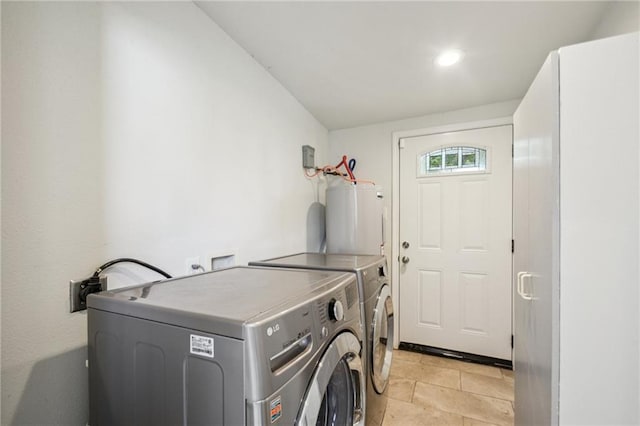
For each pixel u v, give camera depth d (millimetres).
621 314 822
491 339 2531
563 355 873
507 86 2172
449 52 1729
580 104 856
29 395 788
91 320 794
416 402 1951
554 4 1327
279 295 818
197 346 617
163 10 1195
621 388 822
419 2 1326
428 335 2734
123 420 729
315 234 2650
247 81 1731
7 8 742
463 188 2633
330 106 2518
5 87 741
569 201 866
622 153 823
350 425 1073
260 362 570
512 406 1907
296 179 2338
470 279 2604
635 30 1134
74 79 889
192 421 621
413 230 2803
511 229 2473
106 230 979
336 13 1402
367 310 1429
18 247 768
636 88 813
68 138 875
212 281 1036
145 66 1119
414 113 2695
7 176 747
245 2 1331
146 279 1112
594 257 844
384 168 2920
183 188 1282
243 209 1683
